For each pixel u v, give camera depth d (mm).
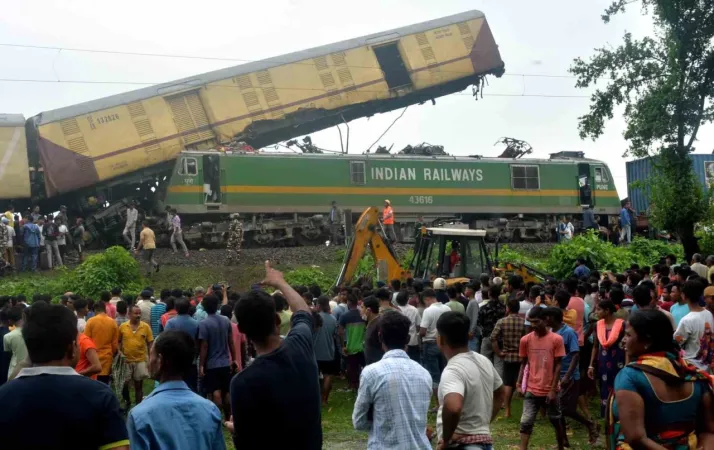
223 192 27906
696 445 4352
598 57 19594
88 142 27125
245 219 28641
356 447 9219
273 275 4945
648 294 8352
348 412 11234
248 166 28312
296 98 29844
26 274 23344
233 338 10000
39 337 3738
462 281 15344
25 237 23531
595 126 19766
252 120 29297
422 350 11000
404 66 31188
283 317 11477
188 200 27500
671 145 18984
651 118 18359
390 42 30906
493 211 32250
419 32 31312
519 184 32844
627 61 19250
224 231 27922
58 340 3768
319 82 30125
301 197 28984
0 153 25875
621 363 8516
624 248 25469
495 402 5543
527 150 34281
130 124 27719
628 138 19156
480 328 11664
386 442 4996
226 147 28562
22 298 11062
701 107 18750
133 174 28344
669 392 4305
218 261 25438
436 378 10906
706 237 20422
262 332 4438
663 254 25484
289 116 30094
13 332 8141
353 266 17375
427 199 31047
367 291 13453
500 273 17250
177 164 27500
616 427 4504
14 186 26000
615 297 9039
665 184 19750
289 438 4273
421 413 5105
